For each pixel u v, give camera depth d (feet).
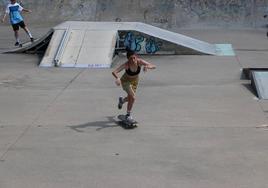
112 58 50.55
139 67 28.40
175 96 36.27
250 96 36.19
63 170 21.90
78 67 48.52
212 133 27.37
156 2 86.74
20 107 33.42
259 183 20.27
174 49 55.31
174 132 27.61
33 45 56.65
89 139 26.40
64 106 33.58
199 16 85.05
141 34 55.36
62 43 52.44
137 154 23.99
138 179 20.80
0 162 22.94
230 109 32.60
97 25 57.77
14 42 66.64
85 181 20.62
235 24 83.82
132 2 87.56
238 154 23.89
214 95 36.55
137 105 33.63
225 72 45.37
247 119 30.22
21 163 22.82
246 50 58.90
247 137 26.61
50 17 88.28
